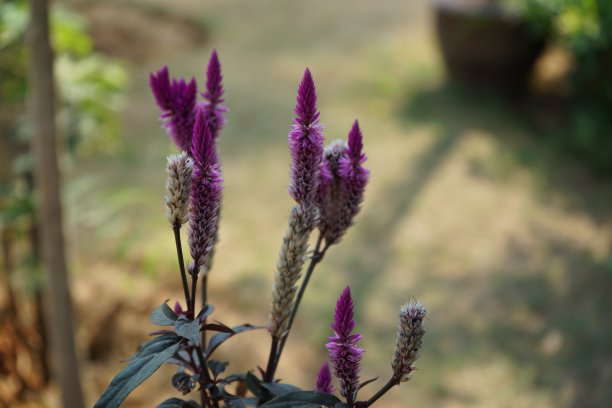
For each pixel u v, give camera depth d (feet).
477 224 6.76
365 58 9.70
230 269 5.99
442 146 7.86
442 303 5.88
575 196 7.17
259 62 9.50
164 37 10.00
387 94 8.85
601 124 7.55
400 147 7.82
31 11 3.80
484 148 7.85
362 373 5.23
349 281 6.02
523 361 5.41
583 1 7.08
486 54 8.69
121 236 6.23
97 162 7.22
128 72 9.04
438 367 5.36
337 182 2.00
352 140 1.96
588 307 5.84
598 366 5.31
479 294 6.00
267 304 5.69
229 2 11.30
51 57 3.92
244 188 7.02
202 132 1.74
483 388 5.20
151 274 5.91
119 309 5.76
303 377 5.14
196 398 4.00
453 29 8.69
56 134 4.08
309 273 2.04
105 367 5.58
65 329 4.50
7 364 5.32
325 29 10.52
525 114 8.57
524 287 6.06
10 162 5.05
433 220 6.78
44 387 5.45
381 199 7.04
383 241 6.51
